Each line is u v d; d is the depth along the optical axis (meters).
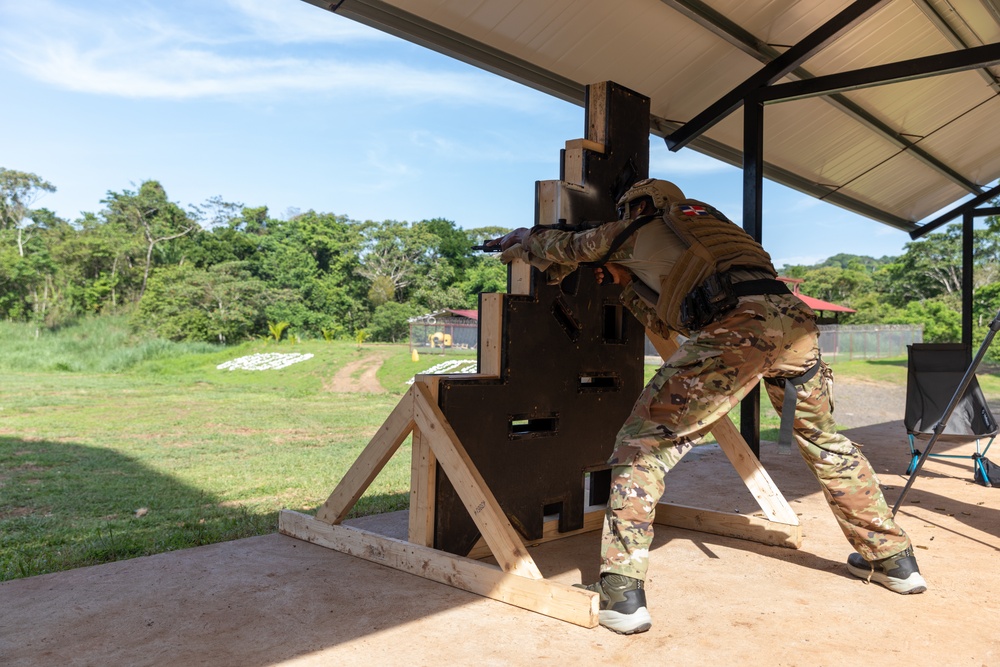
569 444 3.60
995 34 6.68
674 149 6.86
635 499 2.44
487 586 2.71
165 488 5.96
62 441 9.82
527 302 3.36
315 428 11.92
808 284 70.88
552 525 3.59
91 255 58.62
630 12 4.97
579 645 2.27
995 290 48.28
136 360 34.09
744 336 2.49
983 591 2.83
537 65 5.22
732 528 3.68
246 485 6.10
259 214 76.31
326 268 75.19
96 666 2.07
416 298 72.56
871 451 6.84
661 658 2.18
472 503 2.81
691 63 5.90
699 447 6.89
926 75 5.39
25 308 53.03
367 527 3.91
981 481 5.23
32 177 60.47
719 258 2.56
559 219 3.28
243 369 28.75
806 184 9.10
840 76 5.66
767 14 5.43
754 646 2.28
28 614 2.49
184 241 66.69
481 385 3.16
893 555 2.80
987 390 18.77
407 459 7.96
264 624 2.41
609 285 3.78
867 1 5.32
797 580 2.97
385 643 2.27
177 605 2.59
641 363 4.01
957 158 9.43
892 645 2.29
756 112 6.03
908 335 35.25
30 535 4.09
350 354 32.44
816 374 2.71
